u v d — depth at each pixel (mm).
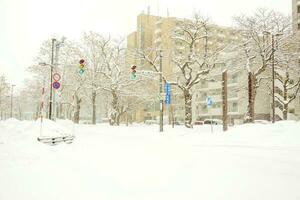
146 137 27062
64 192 7027
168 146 18828
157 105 79688
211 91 67875
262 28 34906
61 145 17234
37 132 19594
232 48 36000
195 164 11523
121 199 6582
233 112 62781
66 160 11930
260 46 34219
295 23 39812
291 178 9023
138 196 6840
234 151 15922
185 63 34719
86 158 12688
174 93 61688
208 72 34938
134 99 55188
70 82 47781
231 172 9898
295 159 13000
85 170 9883
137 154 14500
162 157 13500
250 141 19375
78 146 17609
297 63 37500
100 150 15961
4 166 9977
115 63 44938
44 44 48719
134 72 26859
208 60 34875
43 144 15609
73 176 8852
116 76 44188
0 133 19688
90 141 21828
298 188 7746
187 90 34812
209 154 14727
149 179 8672
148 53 37438
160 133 29500
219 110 65562
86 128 37312
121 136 28062
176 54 36906
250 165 11398
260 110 59938
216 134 23125
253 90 34656
